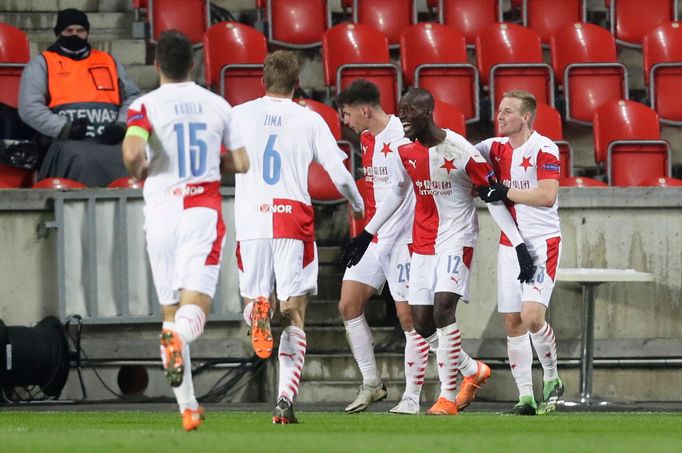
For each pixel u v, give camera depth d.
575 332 40.91
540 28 54.88
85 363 39.97
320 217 44.25
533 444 20.70
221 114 23.17
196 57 52.53
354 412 33.72
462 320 40.47
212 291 22.55
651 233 40.88
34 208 39.59
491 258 40.41
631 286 41.00
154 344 40.03
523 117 32.09
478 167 30.95
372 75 48.66
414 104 30.80
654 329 41.09
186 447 19.52
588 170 50.56
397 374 39.84
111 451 18.91
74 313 39.56
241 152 23.56
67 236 39.56
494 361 40.53
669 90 51.03
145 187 23.02
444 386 32.38
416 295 32.00
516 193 31.55
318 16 53.12
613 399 39.72
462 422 28.38
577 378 40.88
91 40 52.31
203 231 22.55
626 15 54.75
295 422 27.02
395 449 19.38
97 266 39.62
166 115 22.70
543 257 32.12
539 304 32.09
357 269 33.66
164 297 22.83
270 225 27.11
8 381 37.41
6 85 46.88
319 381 39.62
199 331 22.17
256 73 48.47
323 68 51.75
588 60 52.28
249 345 40.47
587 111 50.75
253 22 55.59
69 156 42.66
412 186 33.09
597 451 19.47
